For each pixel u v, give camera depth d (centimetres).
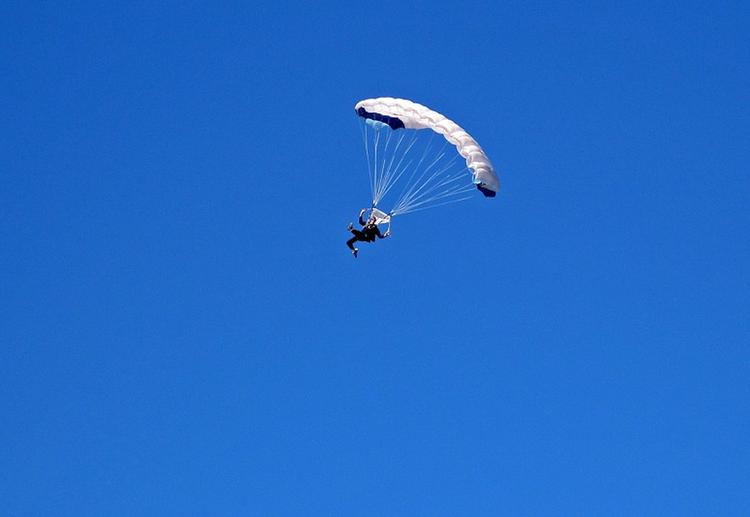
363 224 13962
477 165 13925
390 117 14250
